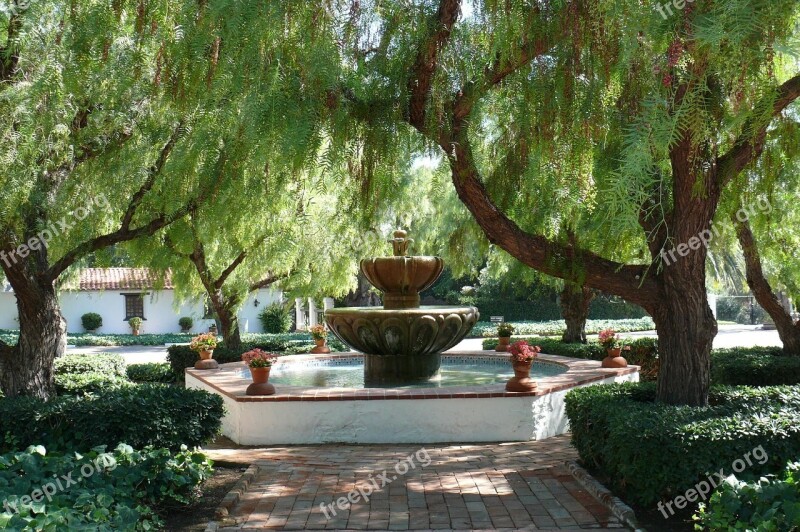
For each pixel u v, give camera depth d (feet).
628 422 15.43
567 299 43.47
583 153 13.42
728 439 14.42
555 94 12.52
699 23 8.40
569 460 20.02
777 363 26.81
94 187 20.03
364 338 27.94
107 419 18.20
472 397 24.04
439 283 107.86
